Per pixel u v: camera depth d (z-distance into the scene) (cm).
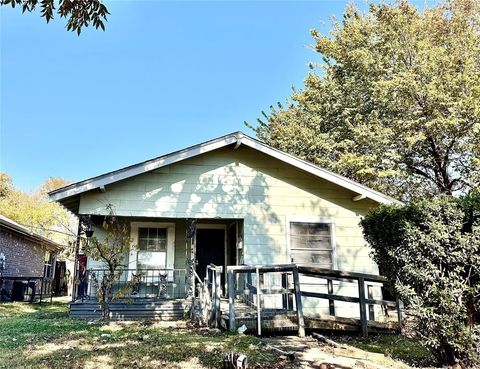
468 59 1559
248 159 1096
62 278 2503
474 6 1830
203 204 1043
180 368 489
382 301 833
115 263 917
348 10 2127
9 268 1759
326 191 1116
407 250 533
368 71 1806
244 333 747
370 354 597
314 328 780
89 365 493
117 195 1005
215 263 1241
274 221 1072
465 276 501
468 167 1580
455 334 481
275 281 1033
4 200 3112
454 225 502
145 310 981
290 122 2400
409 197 1803
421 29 1780
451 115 1480
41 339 652
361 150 1798
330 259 1073
